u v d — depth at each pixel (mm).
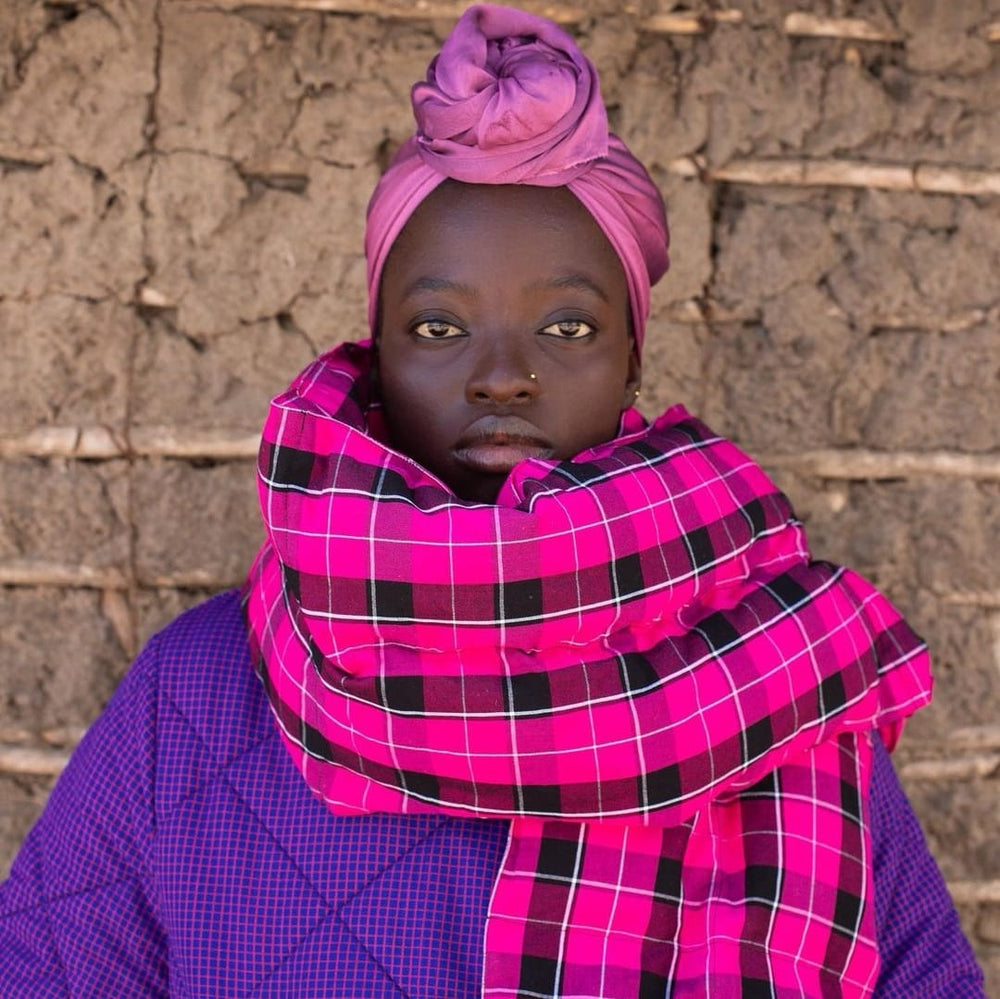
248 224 1406
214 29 1371
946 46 1434
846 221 1451
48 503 1420
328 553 871
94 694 1441
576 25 1398
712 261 1450
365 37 1391
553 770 856
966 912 1529
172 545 1438
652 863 894
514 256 918
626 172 969
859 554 1496
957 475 1491
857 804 970
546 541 857
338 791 897
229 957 898
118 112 1372
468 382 930
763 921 887
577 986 852
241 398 1431
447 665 871
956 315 1473
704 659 905
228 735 962
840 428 1478
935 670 1504
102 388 1414
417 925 878
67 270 1391
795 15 1420
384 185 981
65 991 945
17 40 1352
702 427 1046
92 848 958
